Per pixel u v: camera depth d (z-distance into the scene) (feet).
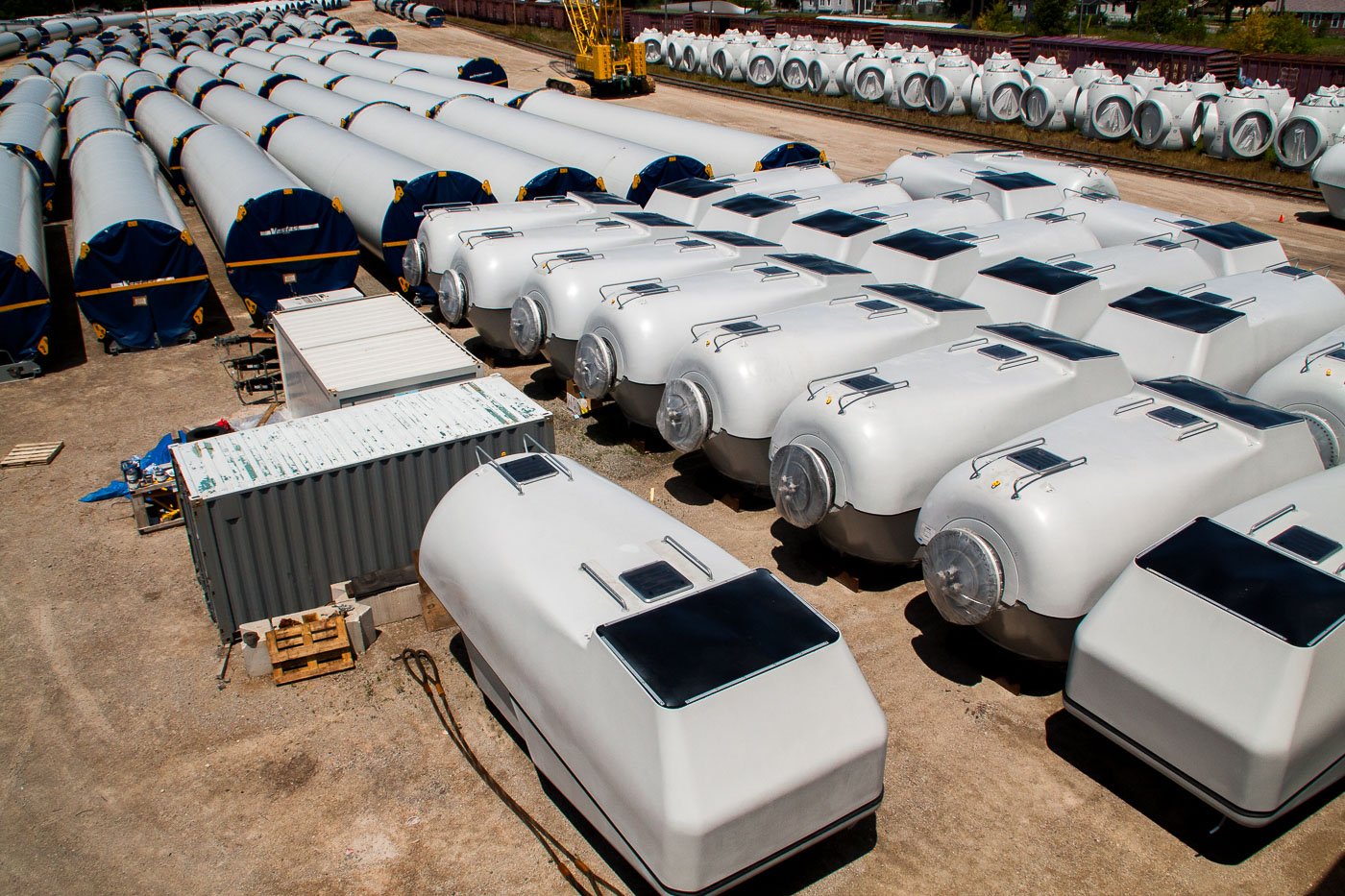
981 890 24.76
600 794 22.90
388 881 24.99
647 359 43.57
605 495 29.60
